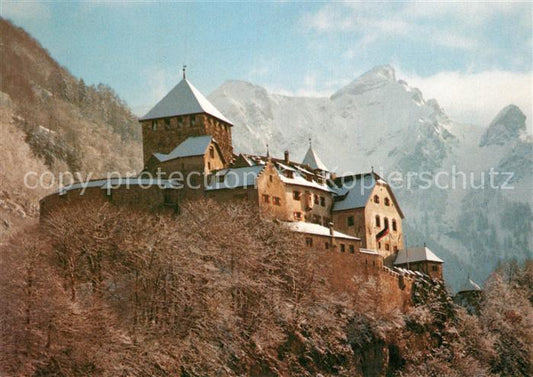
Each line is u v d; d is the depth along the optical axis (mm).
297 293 134625
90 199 143625
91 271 117812
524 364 163750
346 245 147875
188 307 117938
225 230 130250
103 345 105312
